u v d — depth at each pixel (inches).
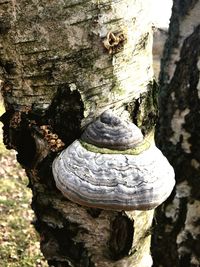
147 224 22.7
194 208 37.1
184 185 37.0
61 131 19.6
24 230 64.2
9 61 19.0
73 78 18.6
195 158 35.9
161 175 18.6
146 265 24.4
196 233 37.5
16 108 20.3
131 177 18.0
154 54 108.4
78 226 21.8
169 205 38.1
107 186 17.9
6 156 84.3
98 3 17.3
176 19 37.1
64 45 17.9
